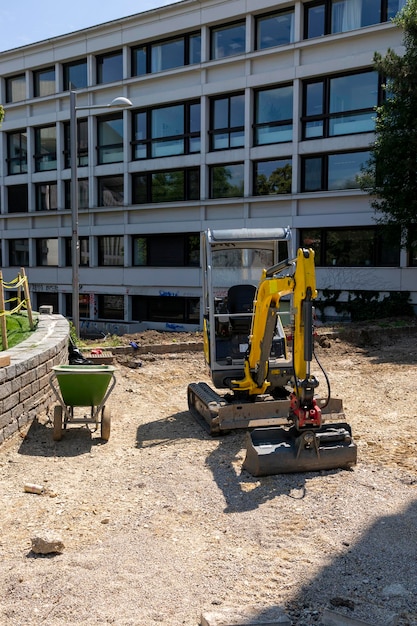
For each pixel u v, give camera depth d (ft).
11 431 23.77
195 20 84.53
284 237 27.25
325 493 18.19
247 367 26.00
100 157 97.09
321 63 74.90
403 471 19.88
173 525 16.31
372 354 48.52
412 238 61.41
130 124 92.89
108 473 20.84
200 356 47.11
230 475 20.18
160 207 90.02
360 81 73.56
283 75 77.77
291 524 16.19
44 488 19.03
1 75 105.40
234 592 12.74
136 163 91.97
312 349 18.65
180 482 19.67
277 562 14.06
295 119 77.25
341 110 75.10
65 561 14.20
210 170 86.12
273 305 23.52
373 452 22.17
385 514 16.53
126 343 51.72
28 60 101.91
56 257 104.83
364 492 18.13
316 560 14.11
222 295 30.76
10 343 33.30
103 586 13.01
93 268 98.63
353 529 15.71
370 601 12.28
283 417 24.43
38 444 24.26
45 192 104.94
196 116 86.89
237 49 83.41
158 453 23.15
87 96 96.53
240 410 24.21
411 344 52.70
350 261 76.84
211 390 28.84
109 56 95.55
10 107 104.99
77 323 56.29
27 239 108.17
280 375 27.07
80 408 30.86
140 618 11.77
